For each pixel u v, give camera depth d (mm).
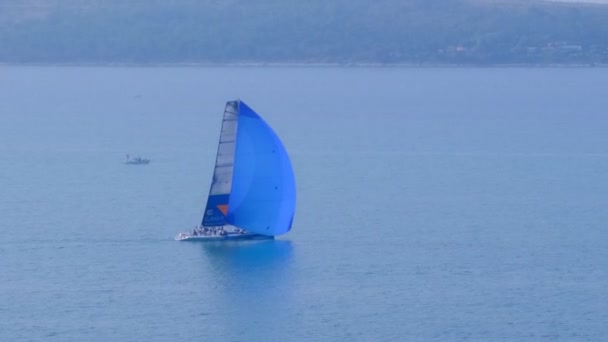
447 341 198875
